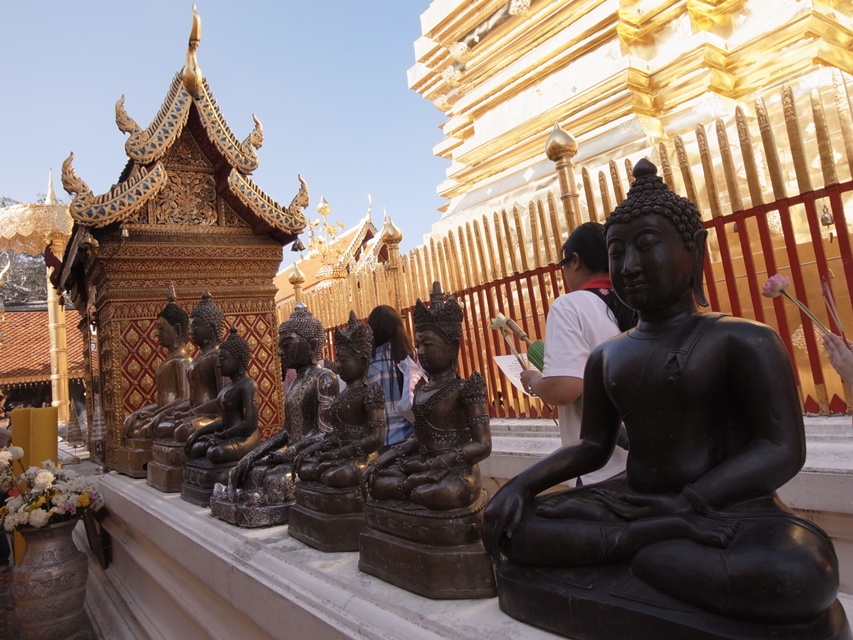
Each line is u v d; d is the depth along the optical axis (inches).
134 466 222.1
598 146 316.5
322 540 109.9
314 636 87.0
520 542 71.1
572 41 348.2
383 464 98.0
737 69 302.5
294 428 151.4
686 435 65.0
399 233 297.7
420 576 84.2
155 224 262.7
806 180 141.9
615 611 60.8
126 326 254.8
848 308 181.0
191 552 137.4
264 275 288.2
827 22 279.9
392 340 171.2
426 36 449.4
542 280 213.2
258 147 269.1
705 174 162.9
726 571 54.2
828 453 109.4
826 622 53.5
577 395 98.0
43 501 204.4
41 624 204.5
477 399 91.4
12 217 418.3
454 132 455.8
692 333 66.1
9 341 751.7
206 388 199.8
